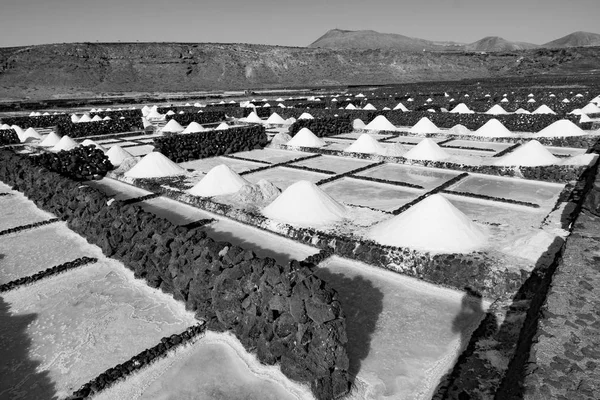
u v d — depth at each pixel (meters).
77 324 5.95
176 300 6.44
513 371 3.52
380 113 24.75
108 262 7.82
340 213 9.56
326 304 4.50
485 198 10.48
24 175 12.48
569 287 4.05
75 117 27.14
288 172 14.38
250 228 9.34
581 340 3.38
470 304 6.11
